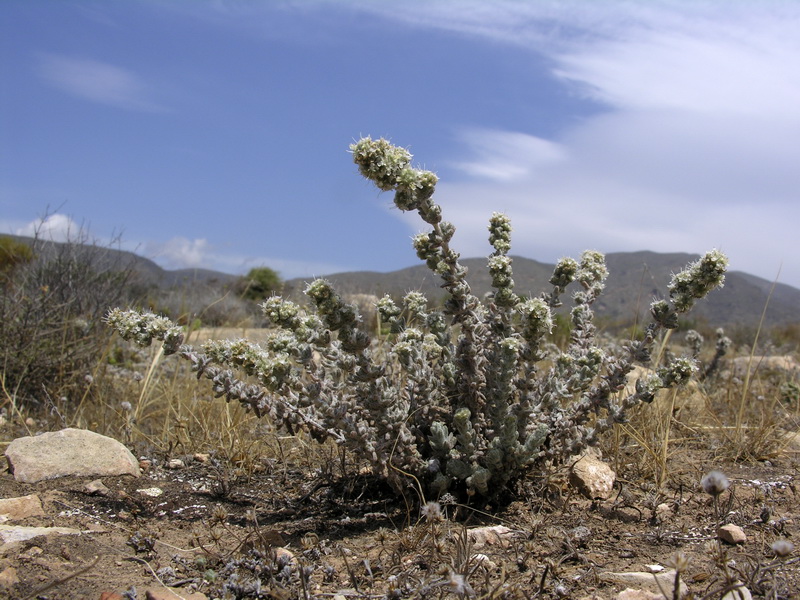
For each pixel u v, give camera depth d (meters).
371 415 0.43
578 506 0.45
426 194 0.41
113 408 0.68
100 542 0.39
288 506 0.47
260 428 0.60
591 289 0.53
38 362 0.79
